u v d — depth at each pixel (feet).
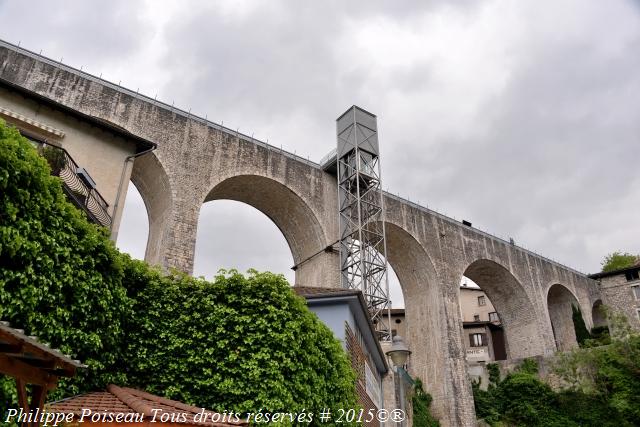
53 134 56.18
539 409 126.52
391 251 139.03
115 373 36.70
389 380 87.61
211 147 98.22
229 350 37.68
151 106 92.22
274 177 107.34
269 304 39.86
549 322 154.61
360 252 110.32
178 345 37.91
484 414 131.95
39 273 31.53
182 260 85.71
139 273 40.68
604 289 169.27
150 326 38.63
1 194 30.60
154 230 93.81
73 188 51.67
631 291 163.53
